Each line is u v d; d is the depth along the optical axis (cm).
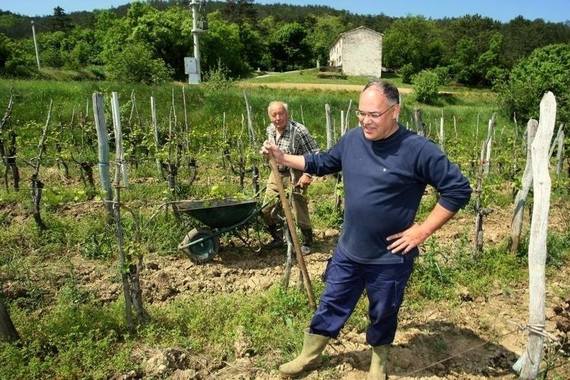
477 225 595
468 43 6806
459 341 434
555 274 578
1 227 690
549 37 8281
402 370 393
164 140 1389
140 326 427
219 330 435
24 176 1052
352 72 7038
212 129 1703
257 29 9712
